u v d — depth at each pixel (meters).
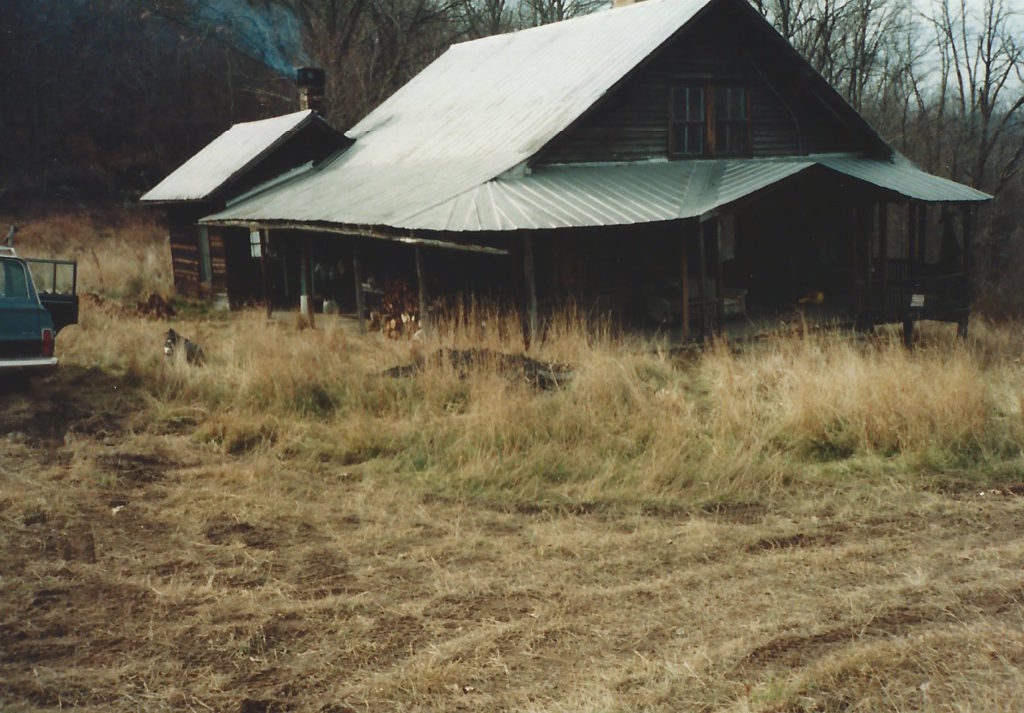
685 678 5.39
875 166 21.16
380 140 23.80
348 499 8.85
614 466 9.65
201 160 27.45
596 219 14.88
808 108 21.23
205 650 5.91
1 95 40.75
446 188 16.80
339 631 6.15
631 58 18.50
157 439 10.69
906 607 6.35
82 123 42.56
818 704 5.06
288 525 8.16
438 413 11.20
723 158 20.12
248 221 20.16
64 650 5.90
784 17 37.75
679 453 9.88
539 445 9.93
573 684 5.39
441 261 19.00
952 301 19.50
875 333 18.44
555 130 17.47
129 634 6.11
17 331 11.46
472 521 8.34
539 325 15.30
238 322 21.53
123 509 8.45
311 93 25.30
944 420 10.36
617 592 6.73
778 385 11.82
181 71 45.00
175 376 12.79
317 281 23.72
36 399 12.02
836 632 5.98
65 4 43.75
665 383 12.38
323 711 5.22
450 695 5.34
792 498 8.98
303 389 11.91
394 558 7.44
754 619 6.23
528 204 15.43
